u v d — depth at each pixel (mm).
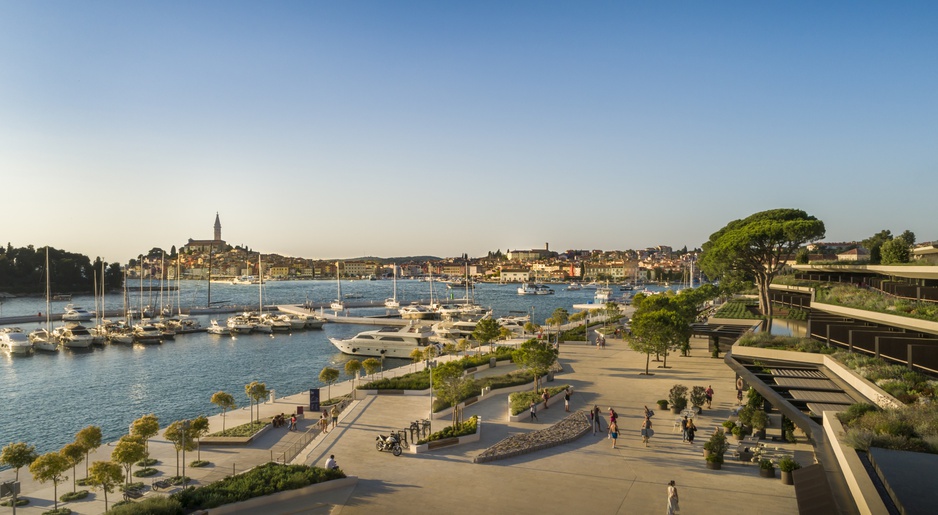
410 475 37875
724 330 84312
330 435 48844
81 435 41031
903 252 67562
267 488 33750
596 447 43438
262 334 155875
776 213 109312
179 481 40469
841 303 58156
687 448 42969
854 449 24812
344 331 162125
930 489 18594
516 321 150750
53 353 124688
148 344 137250
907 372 37156
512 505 32531
